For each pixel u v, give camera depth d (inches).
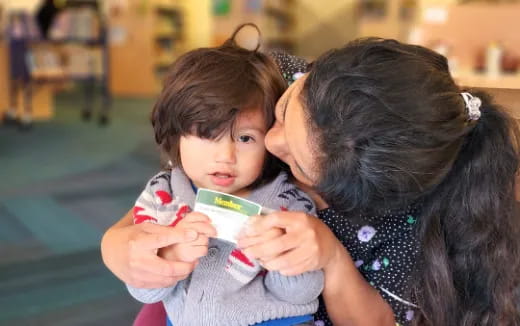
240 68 34.9
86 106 275.7
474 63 128.7
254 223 29.2
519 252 32.1
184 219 30.4
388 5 339.6
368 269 35.6
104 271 97.3
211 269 33.9
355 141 25.0
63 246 106.7
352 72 25.4
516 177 31.7
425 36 133.1
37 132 217.9
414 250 34.4
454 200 31.0
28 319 80.7
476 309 32.8
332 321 34.9
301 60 41.8
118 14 354.6
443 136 25.3
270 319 32.8
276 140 30.3
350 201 27.6
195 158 34.6
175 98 34.7
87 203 132.1
